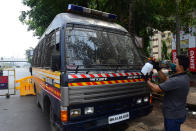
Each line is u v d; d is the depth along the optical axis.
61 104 2.80
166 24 10.38
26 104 7.14
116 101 3.40
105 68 3.35
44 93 4.53
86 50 3.34
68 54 3.07
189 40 16.81
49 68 3.96
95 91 3.05
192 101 5.98
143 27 10.81
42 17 11.05
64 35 3.14
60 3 9.94
